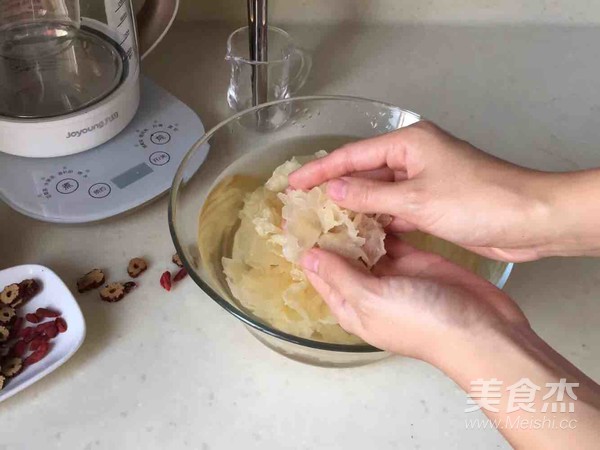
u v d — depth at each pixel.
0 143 0.69
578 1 0.99
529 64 0.97
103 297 0.63
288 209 0.62
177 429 0.56
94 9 0.79
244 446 0.55
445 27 1.01
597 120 0.89
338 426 0.57
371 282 0.49
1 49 0.75
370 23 1.00
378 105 0.74
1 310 0.60
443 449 0.56
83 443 0.55
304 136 0.77
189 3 0.94
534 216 0.51
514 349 0.46
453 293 0.49
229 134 0.76
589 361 0.63
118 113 0.71
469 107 0.89
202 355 0.61
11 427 0.55
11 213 0.70
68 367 0.59
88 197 0.68
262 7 0.74
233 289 0.61
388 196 0.54
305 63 0.90
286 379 0.60
